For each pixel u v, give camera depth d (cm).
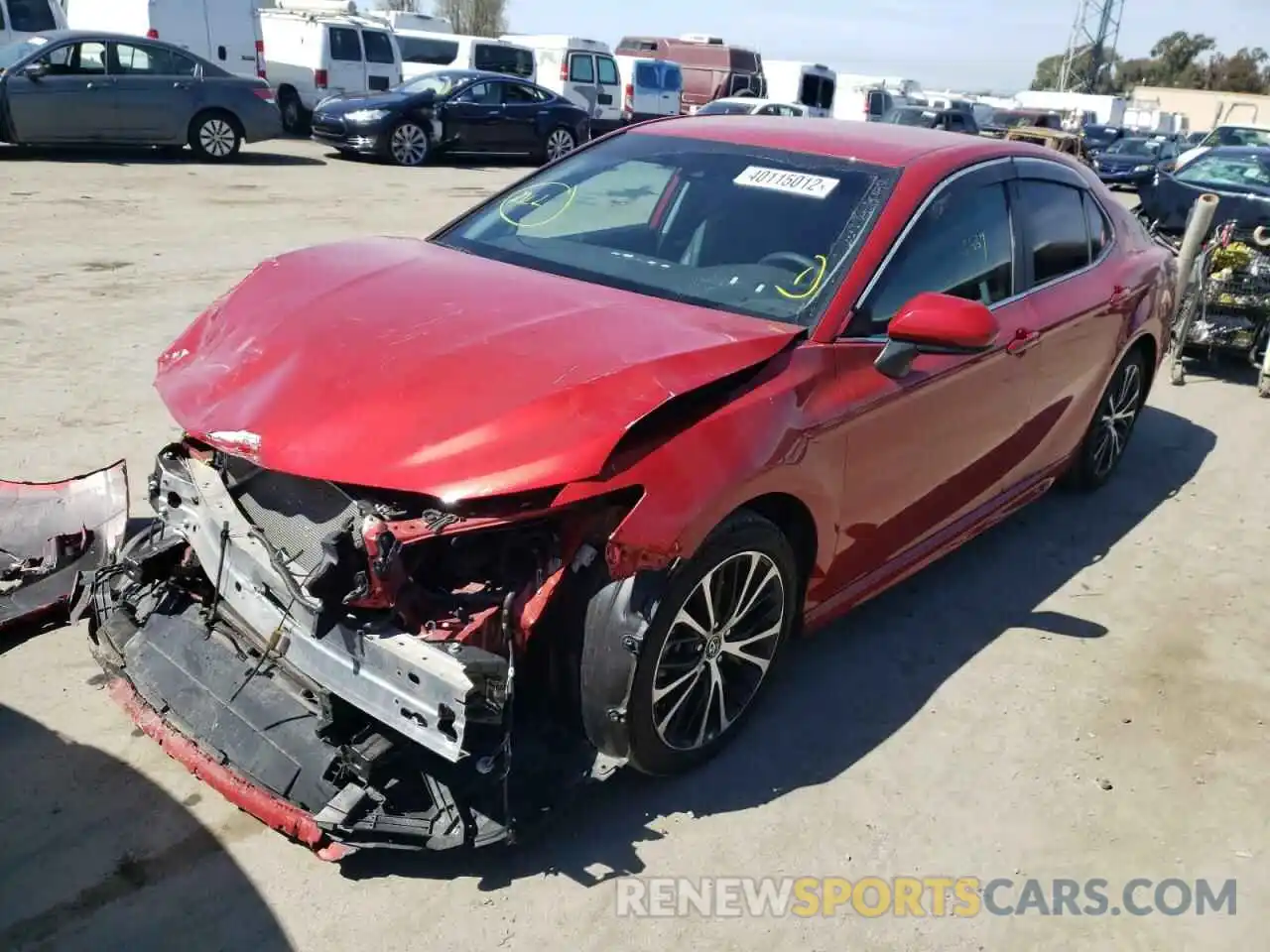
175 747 283
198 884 267
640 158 414
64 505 396
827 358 320
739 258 354
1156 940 282
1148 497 579
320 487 275
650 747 294
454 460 253
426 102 1775
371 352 285
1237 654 424
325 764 267
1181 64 10319
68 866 268
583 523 265
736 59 3112
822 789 323
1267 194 1153
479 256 378
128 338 668
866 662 393
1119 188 2786
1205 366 874
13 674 337
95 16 1852
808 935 272
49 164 1395
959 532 422
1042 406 448
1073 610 446
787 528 329
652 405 268
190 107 1520
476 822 265
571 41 2375
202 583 325
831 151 391
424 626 256
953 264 380
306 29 2047
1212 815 330
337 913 262
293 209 1198
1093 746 358
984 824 317
